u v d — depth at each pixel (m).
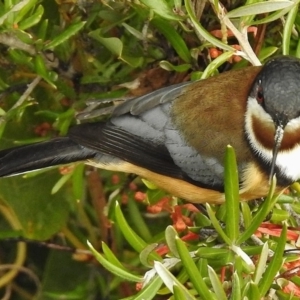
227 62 3.00
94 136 2.97
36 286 3.05
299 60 2.95
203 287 2.90
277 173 2.96
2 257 3.05
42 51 2.98
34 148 2.98
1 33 2.96
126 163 2.98
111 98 2.99
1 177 2.99
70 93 2.99
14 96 3.00
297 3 2.96
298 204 2.96
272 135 2.96
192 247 2.95
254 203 2.99
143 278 2.92
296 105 2.94
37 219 3.01
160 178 2.98
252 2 2.96
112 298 3.03
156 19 2.96
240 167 2.96
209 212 2.92
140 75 2.99
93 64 2.99
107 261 2.93
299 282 2.92
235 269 2.91
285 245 2.92
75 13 2.99
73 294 3.03
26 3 2.95
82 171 2.99
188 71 2.99
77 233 3.03
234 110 2.96
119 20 2.98
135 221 3.00
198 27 2.95
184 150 2.97
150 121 2.97
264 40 2.99
